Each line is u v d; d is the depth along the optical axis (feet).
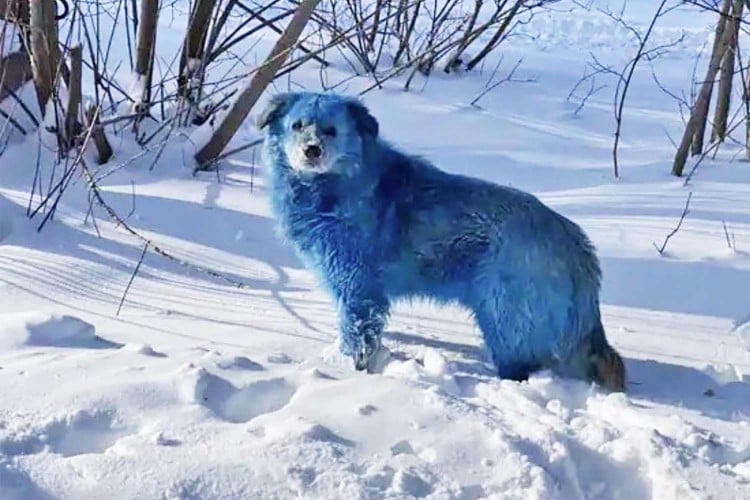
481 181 11.40
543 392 10.56
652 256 14.15
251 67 20.92
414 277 11.38
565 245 11.14
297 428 9.07
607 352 11.26
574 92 23.70
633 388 11.29
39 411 9.08
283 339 11.61
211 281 13.32
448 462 8.98
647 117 22.11
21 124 17.07
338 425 9.23
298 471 8.70
